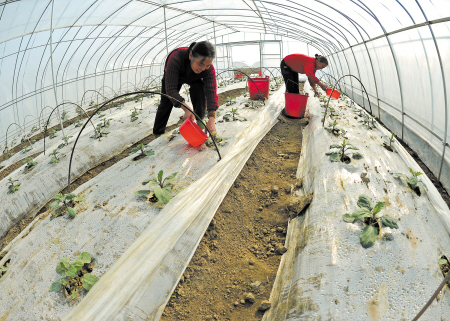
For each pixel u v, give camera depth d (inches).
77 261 99.0
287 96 259.1
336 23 363.6
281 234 124.6
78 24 330.3
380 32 265.9
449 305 78.7
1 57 292.5
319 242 101.8
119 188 140.3
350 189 126.9
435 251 96.3
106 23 368.5
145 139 249.0
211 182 136.1
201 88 171.5
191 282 103.4
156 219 111.6
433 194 134.3
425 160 199.0
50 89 404.2
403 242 97.5
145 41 542.0
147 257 97.3
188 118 159.8
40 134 355.6
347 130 203.9
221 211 135.6
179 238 107.6
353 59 438.3
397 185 131.0
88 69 467.2
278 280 102.4
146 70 662.5
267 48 880.3
